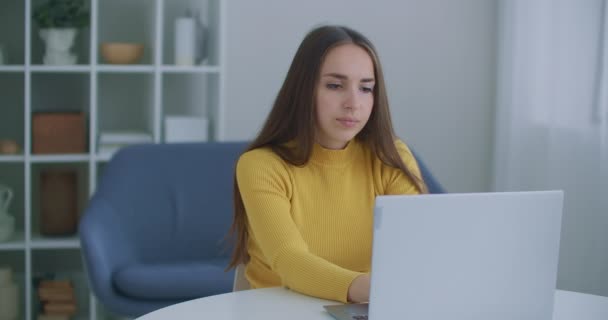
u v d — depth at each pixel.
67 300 3.46
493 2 4.07
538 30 3.37
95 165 3.49
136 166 3.21
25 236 3.43
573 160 3.11
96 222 2.90
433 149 4.11
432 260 1.24
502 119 3.75
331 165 1.76
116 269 2.82
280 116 1.73
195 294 2.76
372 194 1.79
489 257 1.27
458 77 4.09
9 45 3.71
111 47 3.52
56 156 3.46
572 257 3.11
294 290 1.57
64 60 3.47
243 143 3.34
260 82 3.95
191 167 3.26
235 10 3.90
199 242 3.19
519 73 3.51
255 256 1.75
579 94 3.06
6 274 3.44
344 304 1.46
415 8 4.03
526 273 1.30
